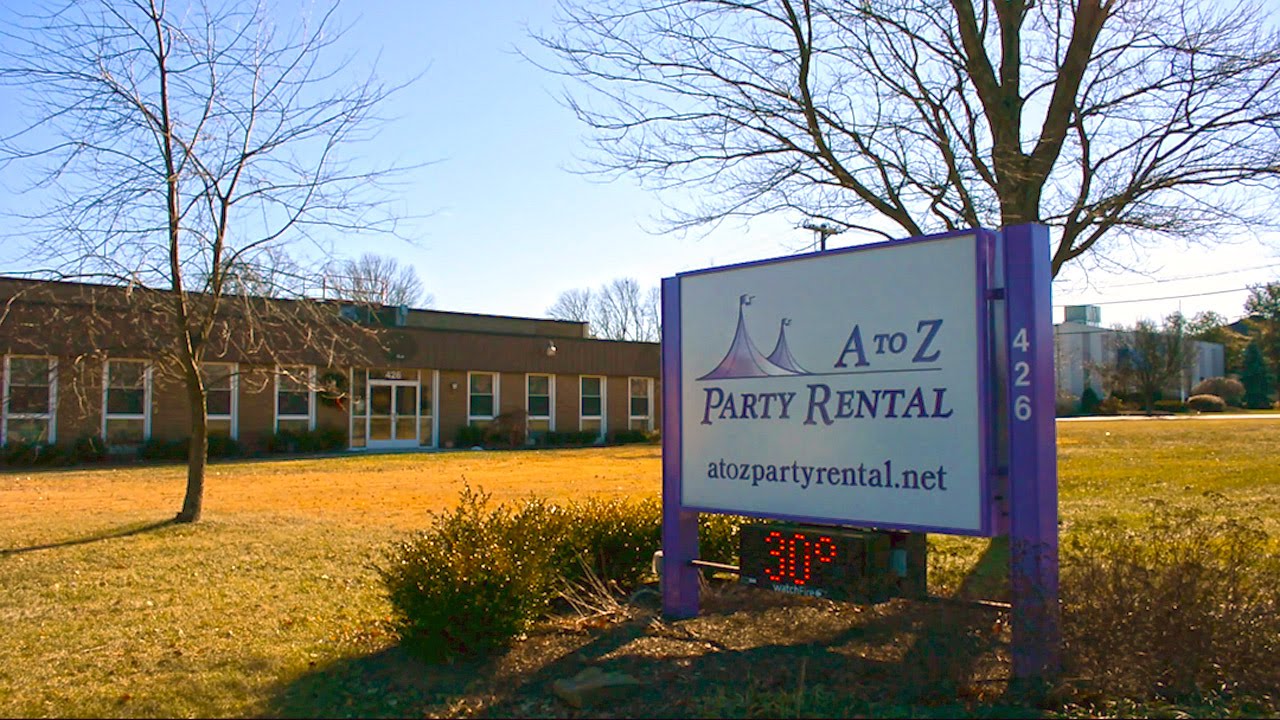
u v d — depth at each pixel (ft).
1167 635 17.48
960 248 20.13
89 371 49.08
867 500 21.22
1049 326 19.02
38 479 68.39
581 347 122.31
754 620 23.90
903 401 20.77
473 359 112.16
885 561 21.43
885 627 19.90
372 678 20.25
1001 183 33.86
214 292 42.50
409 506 51.19
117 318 53.36
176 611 26.68
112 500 54.24
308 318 51.85
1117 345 253.44
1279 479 58.70
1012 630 18.35
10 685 20.30
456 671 20.53
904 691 18.33
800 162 37.99
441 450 105.40
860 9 35.42
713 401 24.11
